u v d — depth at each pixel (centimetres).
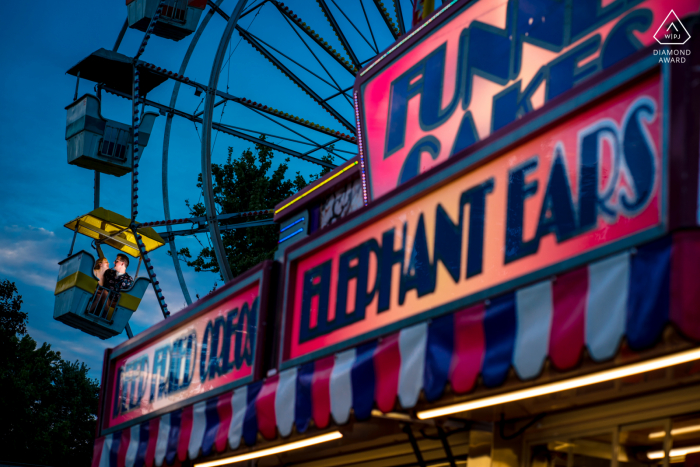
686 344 307
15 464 2772
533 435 496
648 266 304
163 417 728
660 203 311
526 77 527
